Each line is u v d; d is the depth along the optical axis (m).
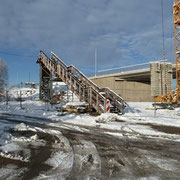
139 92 45.34
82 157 5.14
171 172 4.21
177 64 33.97
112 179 3.81
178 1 33.00
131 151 5.78
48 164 4.60
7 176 3.90
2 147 6.01
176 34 33.62
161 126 10.40
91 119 12.85
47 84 30.36
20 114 17.03
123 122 11.76
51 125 10.68
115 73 43.28
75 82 17.92
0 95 42.00
